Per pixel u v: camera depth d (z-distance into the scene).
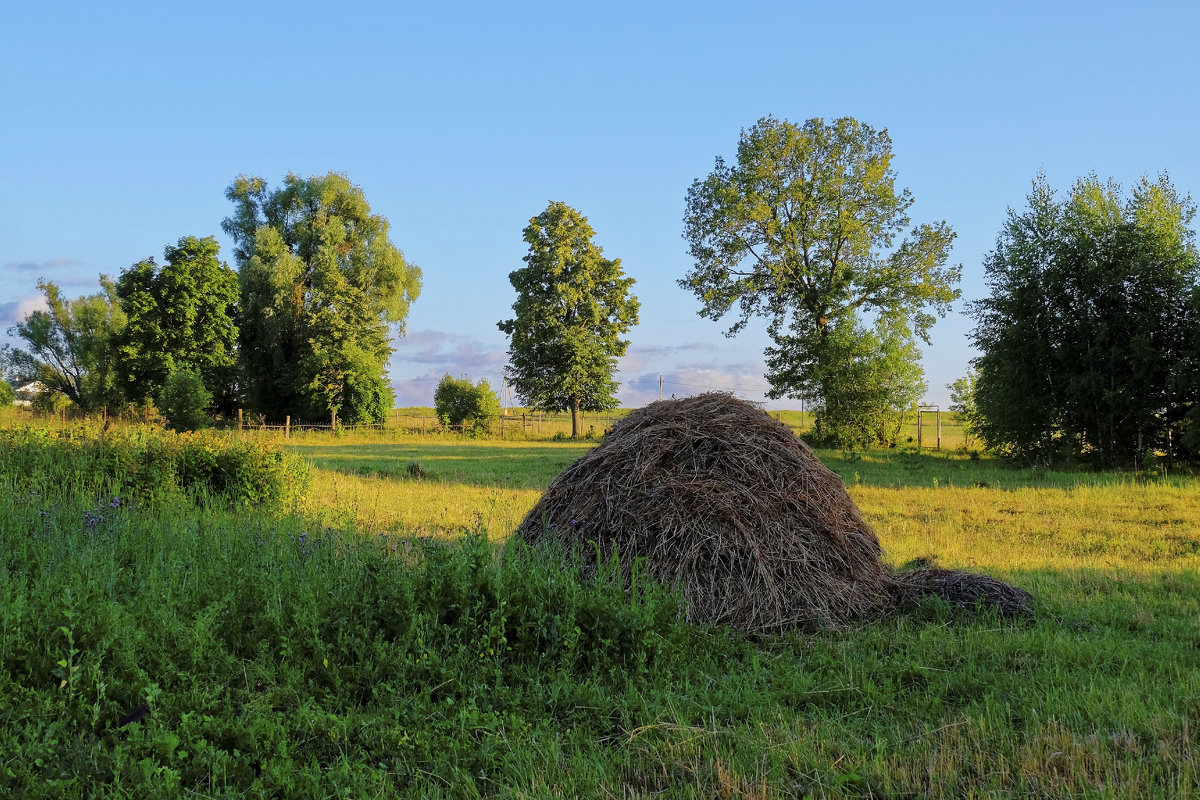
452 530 11.16
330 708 4.44
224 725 3.98
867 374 37.81
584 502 7.22
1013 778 3.77
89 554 6.55
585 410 59.34
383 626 5.40
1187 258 24.42
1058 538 11.67
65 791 3.32
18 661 4.39
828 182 41.84
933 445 44.72
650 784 3.83
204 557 7.12
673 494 6.89
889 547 10.59
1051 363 26.91
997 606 6.79
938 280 41.88
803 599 6.57
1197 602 7.47
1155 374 24.55
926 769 3.89
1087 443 26.47
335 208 62.16
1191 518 13.63
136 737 3.77
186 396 45.69
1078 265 26.23
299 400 57.38
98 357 62.88
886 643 5.98
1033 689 4.94
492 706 4.55
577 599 5.52
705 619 6.30
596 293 58.44
